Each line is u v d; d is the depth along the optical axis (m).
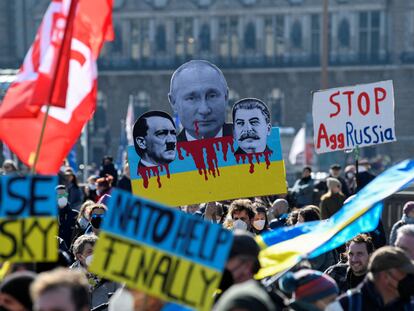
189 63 24.50
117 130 170.50
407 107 161.00
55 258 13.27
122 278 12.39
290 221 25.34
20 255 13.22
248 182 23.03
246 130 23.09
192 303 12.30
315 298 13.80
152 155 22.75
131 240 12.41
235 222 22.12
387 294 14.02
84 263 19.36
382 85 27.72
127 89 170.88
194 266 12.33
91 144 169.75
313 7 164.88
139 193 22.80
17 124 17.00
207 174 22.88
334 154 102.38
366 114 27.81
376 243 25.14
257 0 167.25
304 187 43.66
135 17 170.25
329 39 164.38
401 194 36.31
